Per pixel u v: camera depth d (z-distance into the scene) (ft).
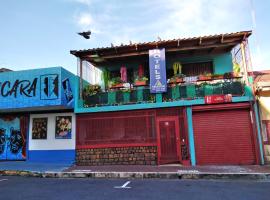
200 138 40.14
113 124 42.73
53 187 27.43
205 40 40.81
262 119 38.86
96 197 22.63
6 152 47.93
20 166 41.01
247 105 39.24
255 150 38.37
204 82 41.70
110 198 22.22
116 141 42.06
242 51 40.47
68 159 44.57
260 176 30.45
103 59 46.62
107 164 41.55
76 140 43.37
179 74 42.65
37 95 42.09
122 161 41.24
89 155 42.42
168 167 37.70
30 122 47.65
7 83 44.01
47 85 41.88
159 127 41.22
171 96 41.65
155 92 41.42
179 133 40.57
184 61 47.09
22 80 43.34
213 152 39.52
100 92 44.06
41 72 42.55
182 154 39.99
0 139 48.60
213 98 39.88
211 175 31.35
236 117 39.86
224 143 39.50
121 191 24.90
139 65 47.93
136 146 41.29
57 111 46.52
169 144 40.55
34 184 29.32
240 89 39.99
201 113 40.81
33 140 46.91
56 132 45.98
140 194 23.53
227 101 39.42
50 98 41.32
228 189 25.20
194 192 24.03
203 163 39.37
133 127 41.96
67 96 42.91
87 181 30.94
